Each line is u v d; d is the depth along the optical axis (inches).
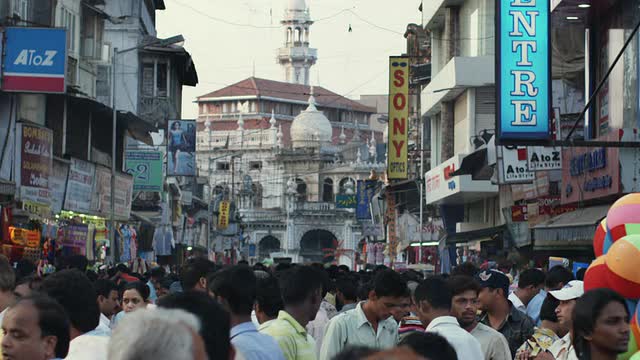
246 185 6560.0
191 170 2091.5
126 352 163.2
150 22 2509.8
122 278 726.5
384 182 3582.7
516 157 1130.7
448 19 1845.5
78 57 1533.0
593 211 970.1
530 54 885.2
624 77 989.8
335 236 6555.1
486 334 396.2
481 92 1672.0
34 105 1357.0
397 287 400.2
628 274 366.9
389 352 149.1
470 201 1893.5
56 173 1342.3
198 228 3304.6
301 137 6939.0
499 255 1187.3
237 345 298.4
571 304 398.6
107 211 1585.9
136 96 2198.6
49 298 272.2
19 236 1048.8
